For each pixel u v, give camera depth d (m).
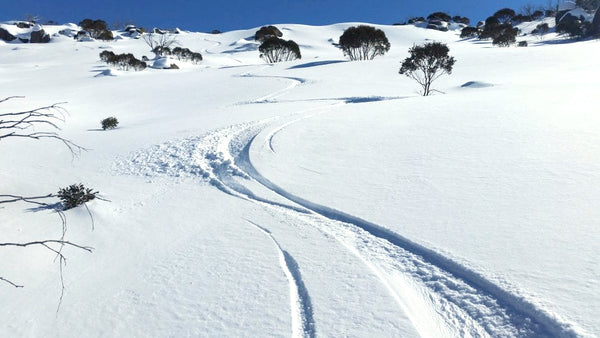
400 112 13.51
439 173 7.14
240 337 3.66
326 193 6.98
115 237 6.32
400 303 3.88
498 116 10.99
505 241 4.54
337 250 5.07
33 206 7.38
